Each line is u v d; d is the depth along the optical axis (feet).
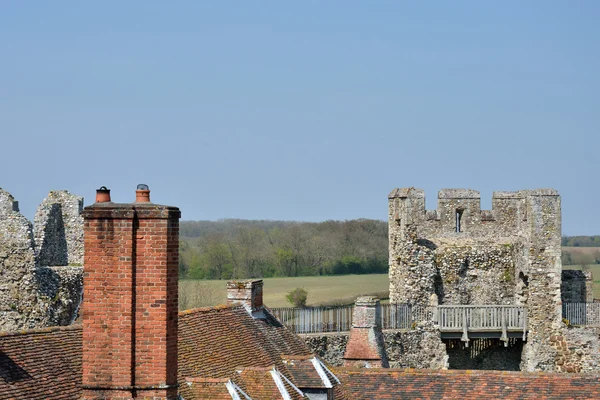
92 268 191.83
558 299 545.85
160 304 190.80
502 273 556.51
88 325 191.62
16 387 199.52
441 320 538.88
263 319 338.95
